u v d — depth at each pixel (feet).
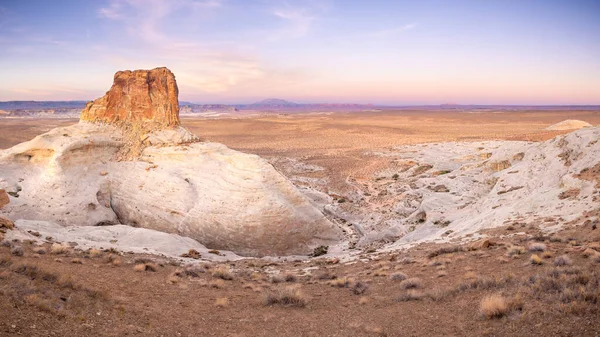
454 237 88.84
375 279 58.13
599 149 94.63
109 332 30.94
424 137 444.96
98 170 134.41
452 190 160.76
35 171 128.36
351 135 495.41
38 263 51.19
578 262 45.47
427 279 52.03
